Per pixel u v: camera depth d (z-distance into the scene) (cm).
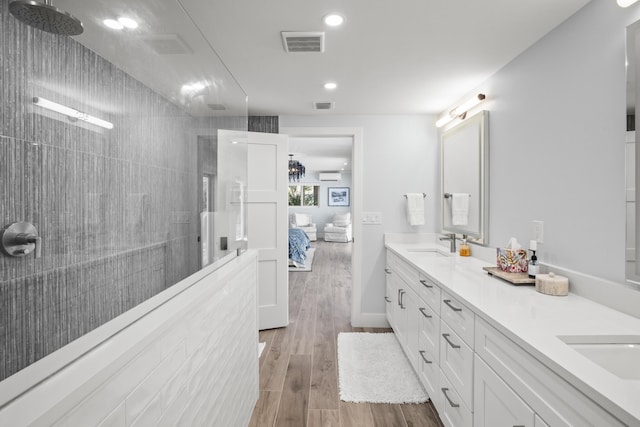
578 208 160
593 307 137
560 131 172
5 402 52
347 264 680
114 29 91
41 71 73
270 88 270
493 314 127
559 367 87
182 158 126
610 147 142
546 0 152
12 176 67
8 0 67
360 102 305
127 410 71
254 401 204
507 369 114
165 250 111
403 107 320
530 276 175
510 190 218
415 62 220
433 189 346
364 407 205
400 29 179
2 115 66
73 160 79
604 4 145
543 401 94
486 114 245
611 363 106
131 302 93
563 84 170
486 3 155
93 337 77
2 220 65
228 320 149
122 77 95
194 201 135
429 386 203
